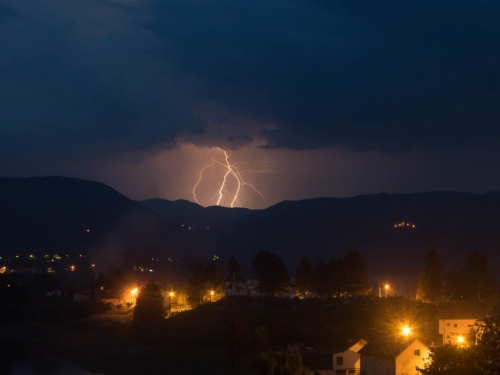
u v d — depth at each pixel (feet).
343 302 431.84
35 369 373.61
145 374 343.05
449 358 155.53
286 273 499.10
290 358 156.76
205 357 359.66
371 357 243.40
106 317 535.60
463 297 416.87
